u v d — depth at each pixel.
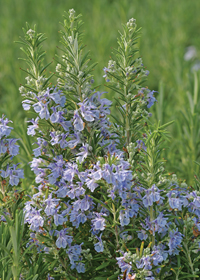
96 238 0.67
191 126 0.85
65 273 0.67
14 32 1.84
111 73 0.69
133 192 0.66
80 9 2.06
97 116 0.66
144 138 0.67
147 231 0.66
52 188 0.68
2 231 0.64
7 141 0.67
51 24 1.76
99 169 0.64
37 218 0.65
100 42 1.46
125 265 0.64
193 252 0.68
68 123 0.66
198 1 2.13
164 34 1.73
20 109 1.28
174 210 0.68
